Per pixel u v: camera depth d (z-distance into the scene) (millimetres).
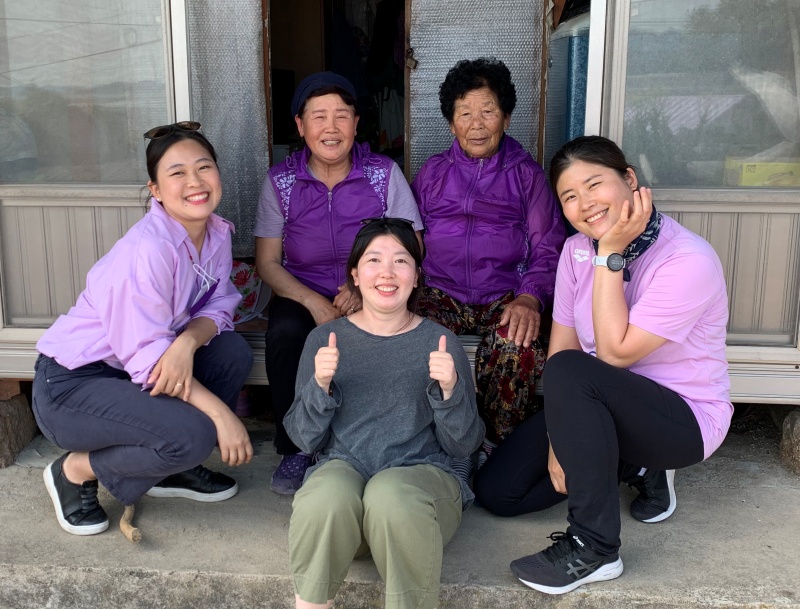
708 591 1999
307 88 2605
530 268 2795
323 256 2773
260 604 2086
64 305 2916
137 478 2215
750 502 2469
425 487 1904
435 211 2846
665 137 2697
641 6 2604
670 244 2033
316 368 1972
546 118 3205
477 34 3037
